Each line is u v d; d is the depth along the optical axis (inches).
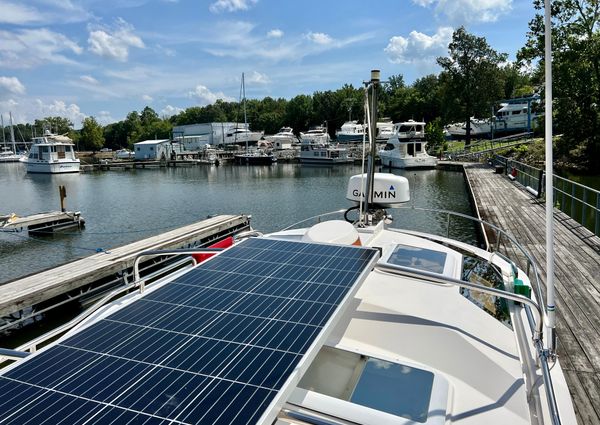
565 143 1103.6
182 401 57.3
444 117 1987.0
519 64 1095.0
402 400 80.4
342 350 94.0
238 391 58.7
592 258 323.3
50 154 1959.9
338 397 82.9
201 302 87.1
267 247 121.1
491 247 359.6
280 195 1078.4
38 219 722.8
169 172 1977.1
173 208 946.1
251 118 3892.7
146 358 67.9
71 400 58.6
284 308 82.4
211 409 55.4
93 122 3666.3
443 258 146.3
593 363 177.2
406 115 2962.6
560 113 1040.8
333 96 3289.9
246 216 690.2
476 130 2276.1
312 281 94.7
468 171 1146.7
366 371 88.1
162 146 2687.0
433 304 112.2
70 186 1470.2
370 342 99.4
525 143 1510.8
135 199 1109.1
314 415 72.5
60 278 377.7
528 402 88.4
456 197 908.6
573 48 968.9
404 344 99.5
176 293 92.1
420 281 125.0
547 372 82.6
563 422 89.0
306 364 64.8
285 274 99.7
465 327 104.4
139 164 2368.4
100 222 822.5
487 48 1820.9
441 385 84.5
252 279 97.9
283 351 67.7
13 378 64.2
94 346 72.5
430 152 1847.9
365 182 205.6
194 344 71.4
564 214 504.1
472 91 1857.8
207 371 63.7
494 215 520.4
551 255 85.7
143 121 4640.8
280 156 2310.5
